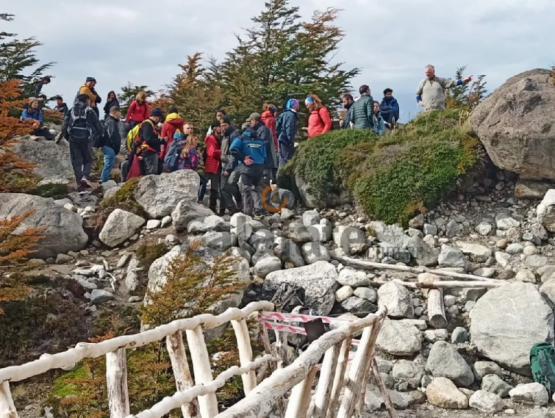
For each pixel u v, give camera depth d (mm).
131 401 6453
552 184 11336
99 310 9000
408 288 9453
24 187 12180
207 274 7562
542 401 7285
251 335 7750
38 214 10156
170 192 11156
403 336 8203
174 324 4297
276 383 3037
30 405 7199
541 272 9625
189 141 12617
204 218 10539
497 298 8484
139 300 9227
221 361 6926
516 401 7391
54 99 22422
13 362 8047
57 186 13336
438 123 12961
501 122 11281
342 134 12812
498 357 7973
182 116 17656
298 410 3537
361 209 11648
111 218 10609
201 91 17812
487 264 10195
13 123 9844
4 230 8320
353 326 4363
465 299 9180
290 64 19000
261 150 11562
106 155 13484
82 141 13000
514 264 10086
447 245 10508
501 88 12055
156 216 10984
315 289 9133
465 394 7523
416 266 10266
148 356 6754
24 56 22984
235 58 19484
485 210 11461
